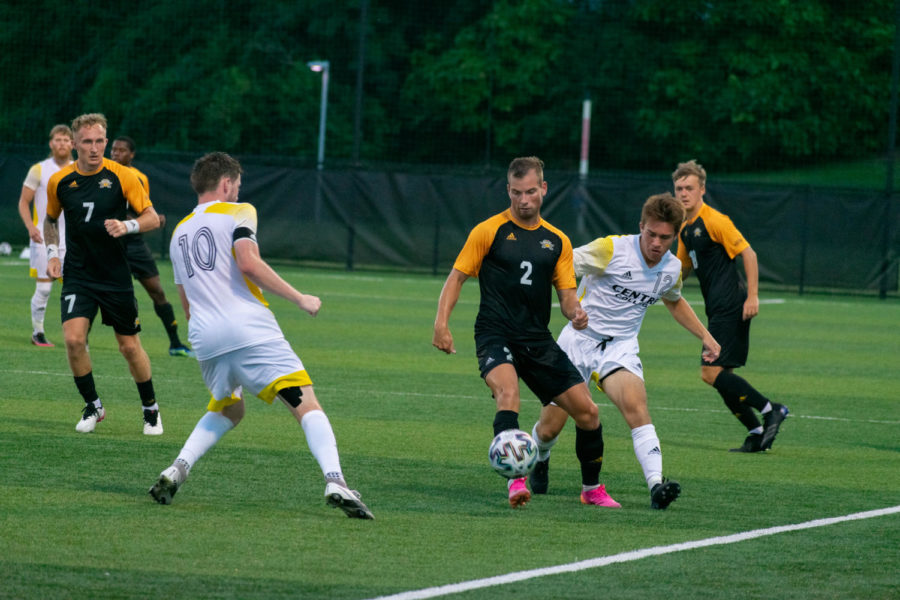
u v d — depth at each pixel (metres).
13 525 18.03
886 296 82.56
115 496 20.39
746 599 15.48
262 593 15.02
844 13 149.62
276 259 86.44
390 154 150.00
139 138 138.62
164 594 14.85
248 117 140.12
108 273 26.38
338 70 147.50
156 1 141.50
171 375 36.59
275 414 30.64
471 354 46.06
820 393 39.50
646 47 152.88
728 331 28.88
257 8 144.00
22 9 139.62
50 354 40.00
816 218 83.06
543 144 155.62
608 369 22.11
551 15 151.50
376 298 68.69
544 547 18.02
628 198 83.94
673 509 21.33
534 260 20.83
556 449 27.94
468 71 149.12
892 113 83.62
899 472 26.09
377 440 27.56
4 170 87.69
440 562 16.88
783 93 146.38
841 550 18.36
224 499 20.56
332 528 18.70
